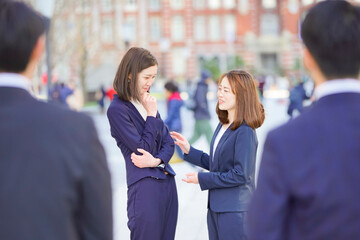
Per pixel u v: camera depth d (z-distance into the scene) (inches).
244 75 138.6
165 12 2348.7
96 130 70.9
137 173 141.9
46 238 63.0
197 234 221.9
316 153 63.0
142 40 1726.1
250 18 2434.8
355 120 64.3
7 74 68.5
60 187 64.3
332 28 65.4
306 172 62.5
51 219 63.6
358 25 65.3
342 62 66.0
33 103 68.3
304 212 63.4
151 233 140.5
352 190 61.8
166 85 367.9
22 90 68.6
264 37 2455.7
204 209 263.4
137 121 144.2
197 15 2413.9
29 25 67.7
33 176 63.6
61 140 65.8
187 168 376.2
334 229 61.8
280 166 63.5
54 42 954.1
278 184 63.4
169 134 152.3
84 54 1241.4
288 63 2444.6
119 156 462.6
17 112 66.4
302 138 64.0
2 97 67.2
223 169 138.3
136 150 140.0
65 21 1010.7
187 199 285.9
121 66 144.9
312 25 67.4
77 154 66.0
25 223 62.6
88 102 1355.8
